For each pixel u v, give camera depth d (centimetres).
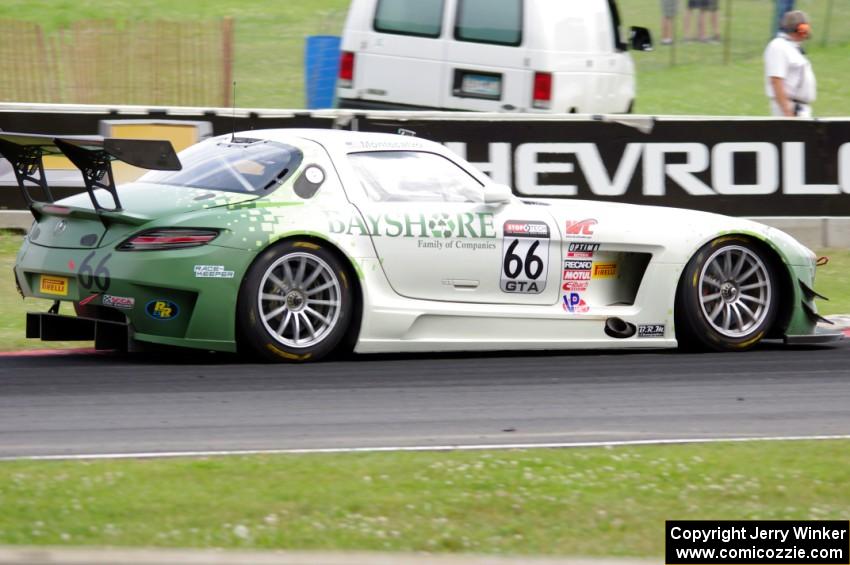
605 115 3944
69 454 1694
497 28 4253
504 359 2581
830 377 2452
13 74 6297
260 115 3891
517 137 3925
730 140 3994
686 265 2688
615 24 4688
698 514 1480
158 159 2228
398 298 2472
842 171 4050
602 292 2672
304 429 1883
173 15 9156
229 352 2464
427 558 954
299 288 2386
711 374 2455
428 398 2141
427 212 2506
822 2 8938
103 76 6262
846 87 7188
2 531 1322
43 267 2373
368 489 1525
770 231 2756
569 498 1519
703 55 7925
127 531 1336
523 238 2577
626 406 2128
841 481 1631
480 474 1608
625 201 3962
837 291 3581
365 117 3909
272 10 9544
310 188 2425
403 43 4372
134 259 2272
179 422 1908
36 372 2294
